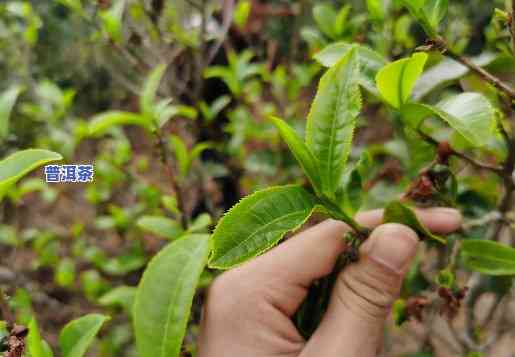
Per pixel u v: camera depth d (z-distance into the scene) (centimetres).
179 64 38
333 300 19
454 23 37
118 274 48
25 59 48
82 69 54
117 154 43
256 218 14
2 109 24
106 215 49
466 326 33
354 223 17
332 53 20
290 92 45
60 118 49
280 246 21
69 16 50
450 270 21
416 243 18
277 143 46
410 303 23
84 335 18
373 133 45
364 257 18
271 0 52
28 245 48
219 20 41
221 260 14
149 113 27
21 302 30
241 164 45
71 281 45
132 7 37
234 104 44
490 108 15
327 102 16
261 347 20
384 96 17
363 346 19
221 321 21
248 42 47
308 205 15
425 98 23
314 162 16
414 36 35
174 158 38
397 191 33
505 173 20
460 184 31
